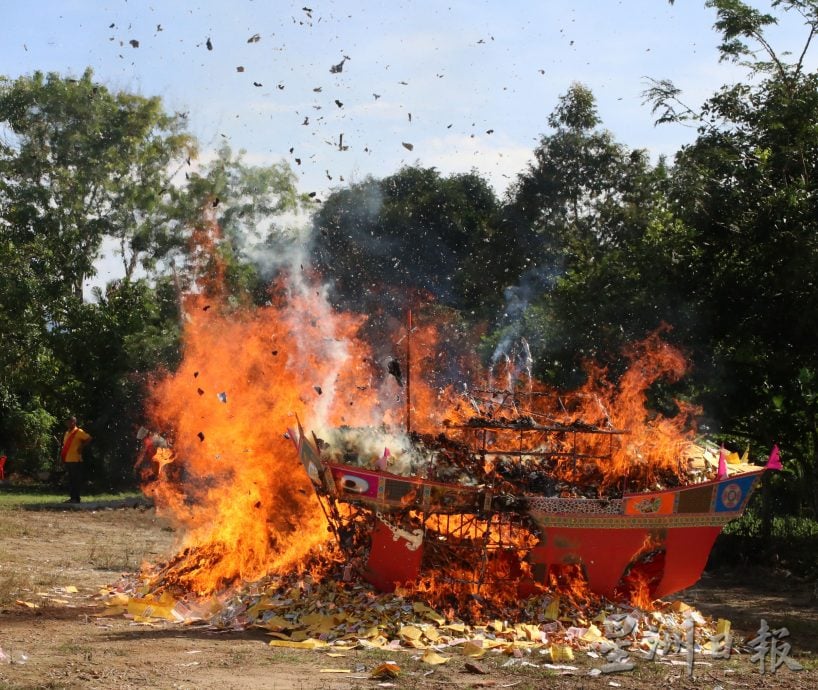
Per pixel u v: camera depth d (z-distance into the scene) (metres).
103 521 18.41
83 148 39.94
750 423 17.33
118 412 33.50
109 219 38.50
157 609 9.46
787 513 19.50
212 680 6.85
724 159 18.45
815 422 16.58
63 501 24.31
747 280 17.20
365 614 8.77
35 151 39.78
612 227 35.28
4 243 34.62
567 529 9.30
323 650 7.97
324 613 8.88
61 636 8.34
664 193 19.94
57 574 11.85
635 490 9.84
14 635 8.32
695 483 9.57
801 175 17.91
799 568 14.86
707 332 17.45
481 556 9.21
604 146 38.81
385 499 9.09
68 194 38.78
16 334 33.88
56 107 39.66
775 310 16.69
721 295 17.30
